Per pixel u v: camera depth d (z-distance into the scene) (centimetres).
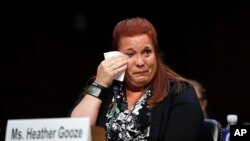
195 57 1299
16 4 1295
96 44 1356
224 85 1266
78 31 1347
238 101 1248
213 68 1282
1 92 1272
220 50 1275
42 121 321
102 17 1352
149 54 395
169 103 399
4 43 1288
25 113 1288
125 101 409
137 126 393
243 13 1249
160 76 408
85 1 1340
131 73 396
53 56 1330
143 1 1321
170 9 1312
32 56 1309
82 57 1355
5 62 1286
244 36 1248
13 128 326
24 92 1292
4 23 1288
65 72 1342
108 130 398
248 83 1239
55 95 1327
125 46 393
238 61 1252
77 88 1348
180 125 386
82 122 313
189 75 1304
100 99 393
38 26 1319
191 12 1299
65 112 1329
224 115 1257
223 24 1273
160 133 389
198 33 1298
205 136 454
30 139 322
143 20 400
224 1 1269
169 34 1315
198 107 396
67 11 1340
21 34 1302
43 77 1316
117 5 1339
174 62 1314
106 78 392
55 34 1335
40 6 1317
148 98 403
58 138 316
